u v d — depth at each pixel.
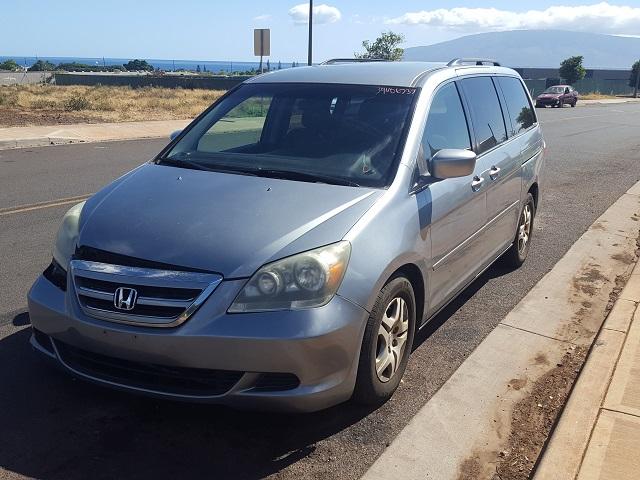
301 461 3.29
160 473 3.16
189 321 3.10
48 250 6.59
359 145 4.12
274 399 3.16
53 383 3.94
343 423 3.62
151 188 3.90
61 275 3.56
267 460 3.29
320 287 3.18
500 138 5.54
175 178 4.03
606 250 7.20
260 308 3.12
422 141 4.18
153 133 18.67
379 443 3.45
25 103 25.45
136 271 3.22
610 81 82.56
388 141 4.09
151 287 3.18
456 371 4.26
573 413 3.64
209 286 3.12
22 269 5.98
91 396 3.81
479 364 4.37
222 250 3.22
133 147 15.59
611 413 3.63
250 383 3.14
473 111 5.06
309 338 3.11
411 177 3.95
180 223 3.44
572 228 8.20
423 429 3.57
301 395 3.18
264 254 3.19
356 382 3.51
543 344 4.72
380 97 4.41
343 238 3.34
